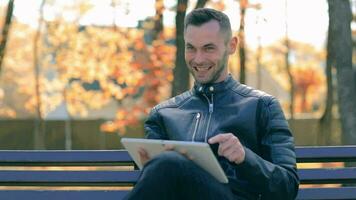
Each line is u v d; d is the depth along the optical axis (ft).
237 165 11.00
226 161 11.93
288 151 11.80
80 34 56.85
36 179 13.42
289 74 68.49
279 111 12.17
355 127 26.78
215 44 12.27
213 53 12.29
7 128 76.18
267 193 11.18
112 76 53.16
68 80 62.85
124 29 52.34
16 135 76.13
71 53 56.75
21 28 85.35
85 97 58.44
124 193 13.23
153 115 12.98
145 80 50.24
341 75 26.76
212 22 12.30
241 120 12.10
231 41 12.61
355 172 13.06
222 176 10.74
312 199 13.02
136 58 50.44
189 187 10.48
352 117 26.78
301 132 63.67
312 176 13.10
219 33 12.28
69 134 78.18
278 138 11.93
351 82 26.78
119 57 51.85
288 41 68.54
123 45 52.39
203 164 10.77
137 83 50.88
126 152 13.37
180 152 10.80
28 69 90.74
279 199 11.30
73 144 78.13
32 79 83.41
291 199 11.57
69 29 59.82
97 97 57.82
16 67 91.76
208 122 12.28
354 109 26.81
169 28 49.42
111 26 53.47
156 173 10.35
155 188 10.32
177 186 10.53
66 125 78.13
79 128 78.13
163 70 49.70
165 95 50.75
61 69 58.29
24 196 13.28
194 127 12.36
